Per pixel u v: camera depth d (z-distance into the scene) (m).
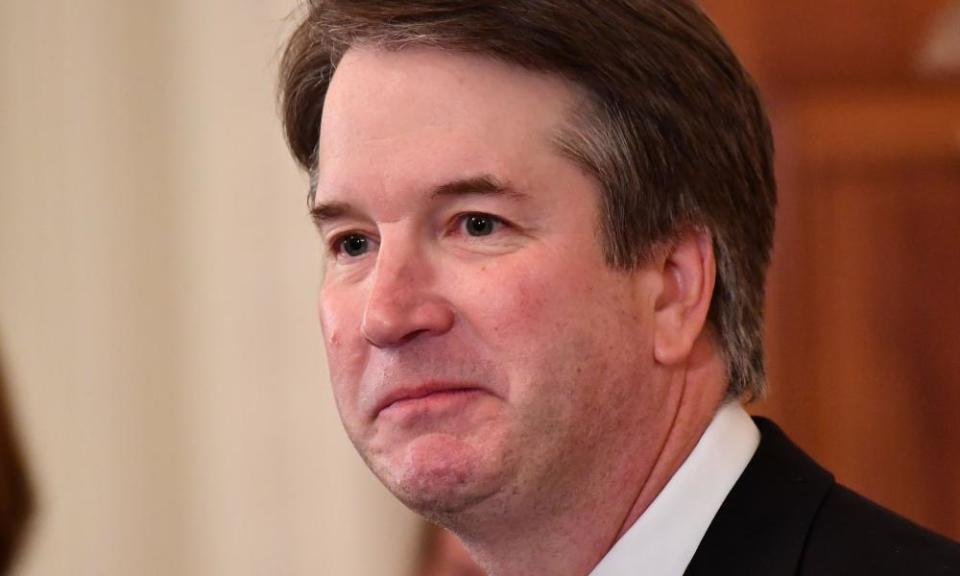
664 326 7.03
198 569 16.03
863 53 12.67
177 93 16.11
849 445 12.70
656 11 6.94
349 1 6.86
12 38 16.28
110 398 16.22
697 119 7.02
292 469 15.88
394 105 6.66
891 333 12.70
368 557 15.71
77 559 16.17
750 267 7.38
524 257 6.61
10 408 13.07
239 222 15.99
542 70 6.64
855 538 6.61
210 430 16.08
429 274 6.65
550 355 6.61
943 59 12.62
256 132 15.94
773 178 7.70
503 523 6.90
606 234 6.77
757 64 12.71
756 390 7.43
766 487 6.99
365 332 6.63
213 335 16.06
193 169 16.09
